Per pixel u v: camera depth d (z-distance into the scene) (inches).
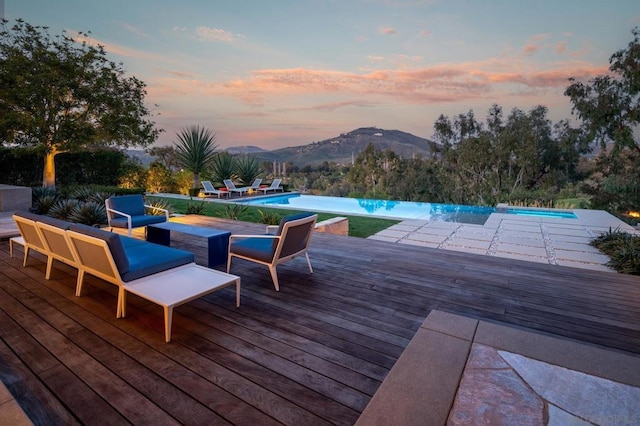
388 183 937.5
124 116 438.6
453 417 56.9
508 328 86.8
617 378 66.9
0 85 378.0
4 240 219.6
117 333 105.4
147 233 221.9
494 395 62.0
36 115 391.2
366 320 117.2
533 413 57.5
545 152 784.3
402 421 56.2
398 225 345.7
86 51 426.9
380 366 90.0
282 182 786.8
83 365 88.7
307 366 89.6
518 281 160.6
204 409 73.2
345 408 74.2
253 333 106.9
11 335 103.5
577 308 131.3
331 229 273.1
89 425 68.6
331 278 160.2
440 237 288.4
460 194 858.8
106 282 148.9
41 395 77.1
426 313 123.8
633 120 637.9
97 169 553.6
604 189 698.8
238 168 701.3
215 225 299.1
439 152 890.1
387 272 170.4
